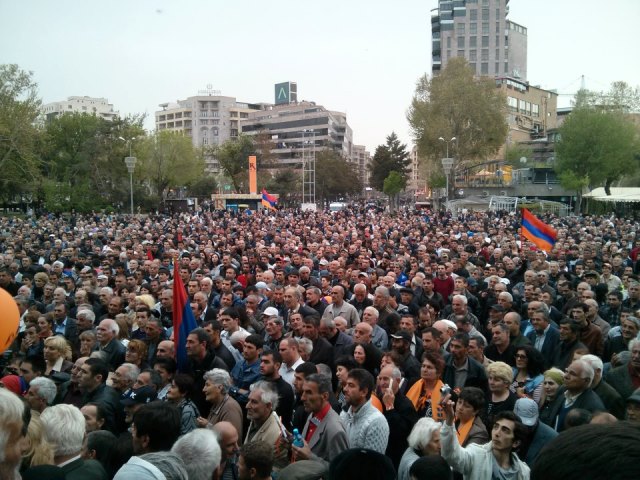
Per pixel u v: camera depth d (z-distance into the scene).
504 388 5.69
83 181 62.50
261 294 11.55
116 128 64.25
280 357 6.15
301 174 109.19
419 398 6.01
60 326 9.24
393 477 3.24
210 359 6.71
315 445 4.87
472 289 12.30
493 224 34.34
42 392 5.50
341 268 13.30
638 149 63.62
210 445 3.80
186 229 31.39
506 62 131.00
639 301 10.04
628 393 6.16
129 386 6.04
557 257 16.25
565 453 1.12
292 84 175.25
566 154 62.22
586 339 8.03
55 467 3.43
